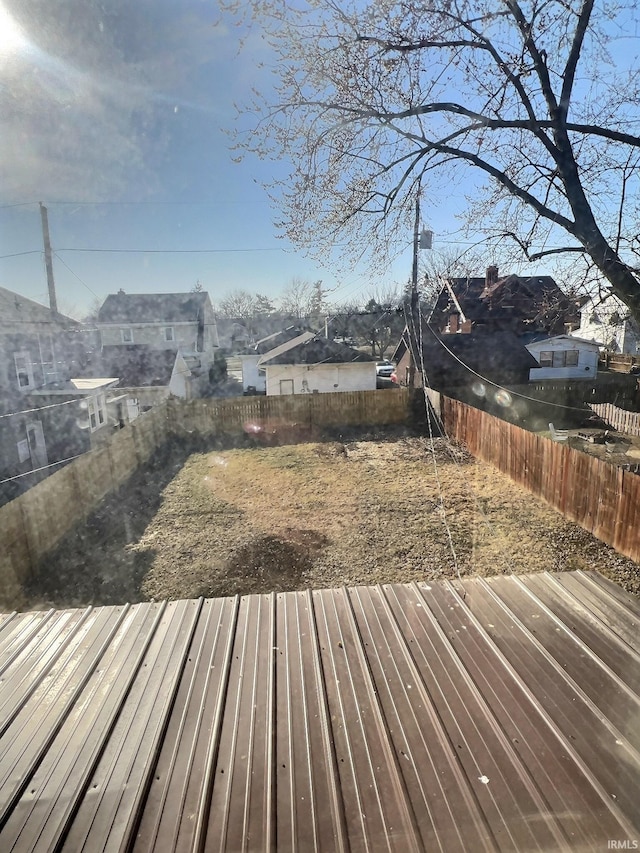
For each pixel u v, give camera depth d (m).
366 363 21.73
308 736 2.12
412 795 1.80
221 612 3.20
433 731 2.13
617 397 19.78
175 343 21.52
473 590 3.42
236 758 2.00
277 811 1.74
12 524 6.62
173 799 1.80
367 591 3.45
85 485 9.51
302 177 4.36
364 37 3.71
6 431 10.66
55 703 2.37
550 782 1.84
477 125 4.11
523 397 18.78
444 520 8.53
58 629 3.03
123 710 2.31
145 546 7.89
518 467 10.52
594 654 2.67
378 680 2.49
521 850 1.57
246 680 2.52
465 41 3.81
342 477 11.37
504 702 2.30
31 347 12.30
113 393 17.08
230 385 28.12
